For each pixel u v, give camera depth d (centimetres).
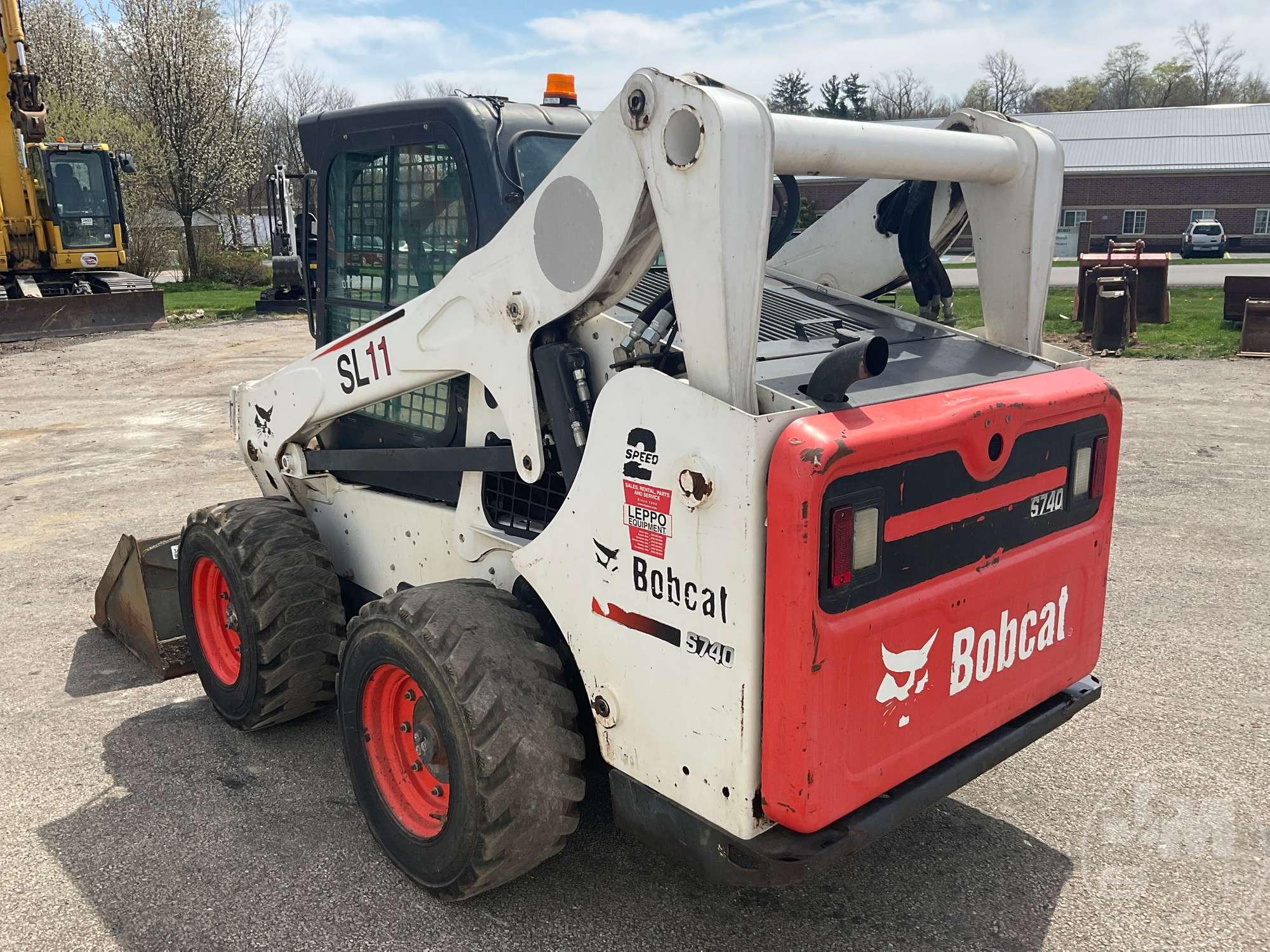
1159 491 685
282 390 371
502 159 295
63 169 1989
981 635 259
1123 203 4597
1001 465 253
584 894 291
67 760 374
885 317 335
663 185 217
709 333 216
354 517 371
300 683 363
